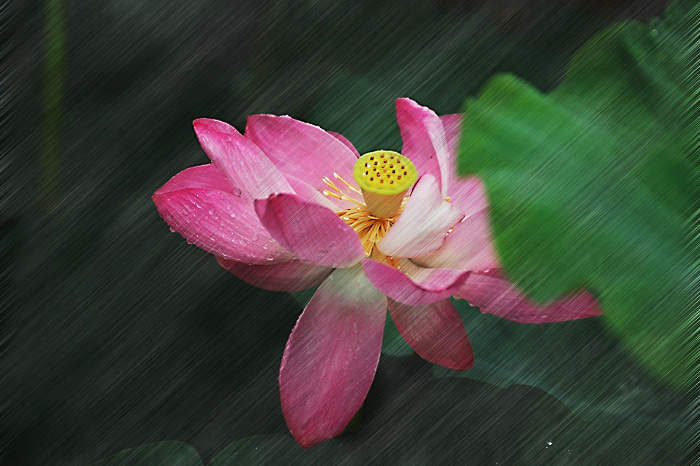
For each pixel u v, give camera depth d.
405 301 0.95
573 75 0.92
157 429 1.00
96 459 1.00
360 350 0.96
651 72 0.91
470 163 0.89
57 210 1.10
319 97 1.10
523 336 1.00
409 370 0.99
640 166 0.89
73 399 1.02
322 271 0.98
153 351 1.03
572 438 0.95
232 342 1.03
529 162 0.89
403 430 0.96
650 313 0.87
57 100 1.11
